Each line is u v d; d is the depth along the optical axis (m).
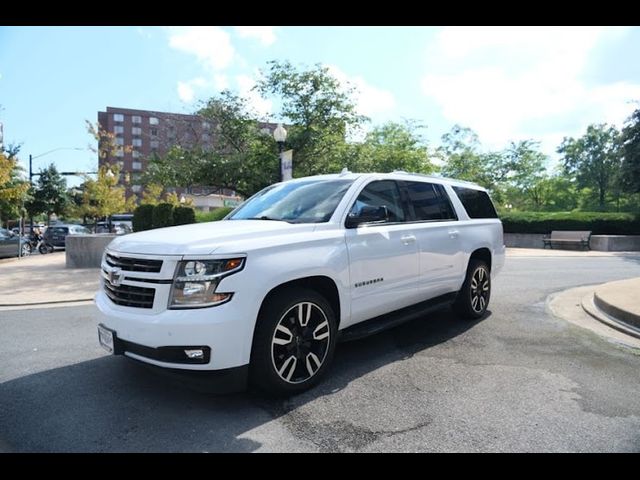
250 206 4.93
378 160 19.11
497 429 3.06
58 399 3.56
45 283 9.89
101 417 3.25
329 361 3.82
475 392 3.68
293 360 3.55
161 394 3.64
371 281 4.21
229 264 3.16
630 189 24.34
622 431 3.03
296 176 17.02
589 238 20.59
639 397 3.58
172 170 16.67
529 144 36.62
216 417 3.24
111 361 4.49
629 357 4.58
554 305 7.29
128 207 29.17
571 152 47.81
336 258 3.84
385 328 4.38
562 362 4.43
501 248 6.57
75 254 12.88
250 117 17.69
